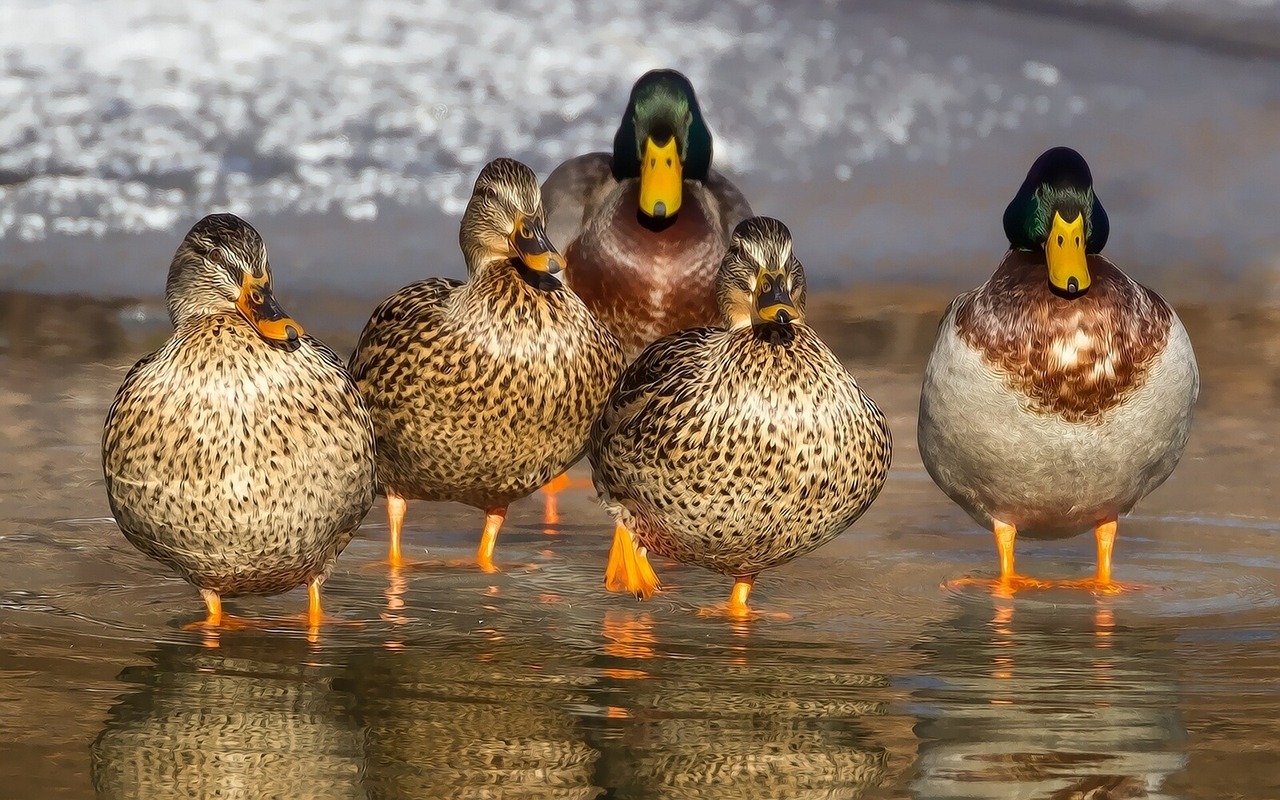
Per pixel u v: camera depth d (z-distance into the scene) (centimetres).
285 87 2584
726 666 939
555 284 1141
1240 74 2841
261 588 1020
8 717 841
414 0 2752
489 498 1182
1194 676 927
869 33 2822
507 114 2619
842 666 940
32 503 1259
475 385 1121
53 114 2462
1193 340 1902
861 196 2448
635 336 1451
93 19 2622
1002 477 1113
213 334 962
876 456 1031
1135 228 2356
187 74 2572
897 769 786
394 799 749
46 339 1783
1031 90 2750
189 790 758
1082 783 770
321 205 2336
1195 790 764
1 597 1055
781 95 2692
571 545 1238
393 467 1173
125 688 888
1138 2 3000
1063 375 1072
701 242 1442
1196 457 1473
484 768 785
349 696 880
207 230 977
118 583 1095
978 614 1061
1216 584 1141
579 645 979
